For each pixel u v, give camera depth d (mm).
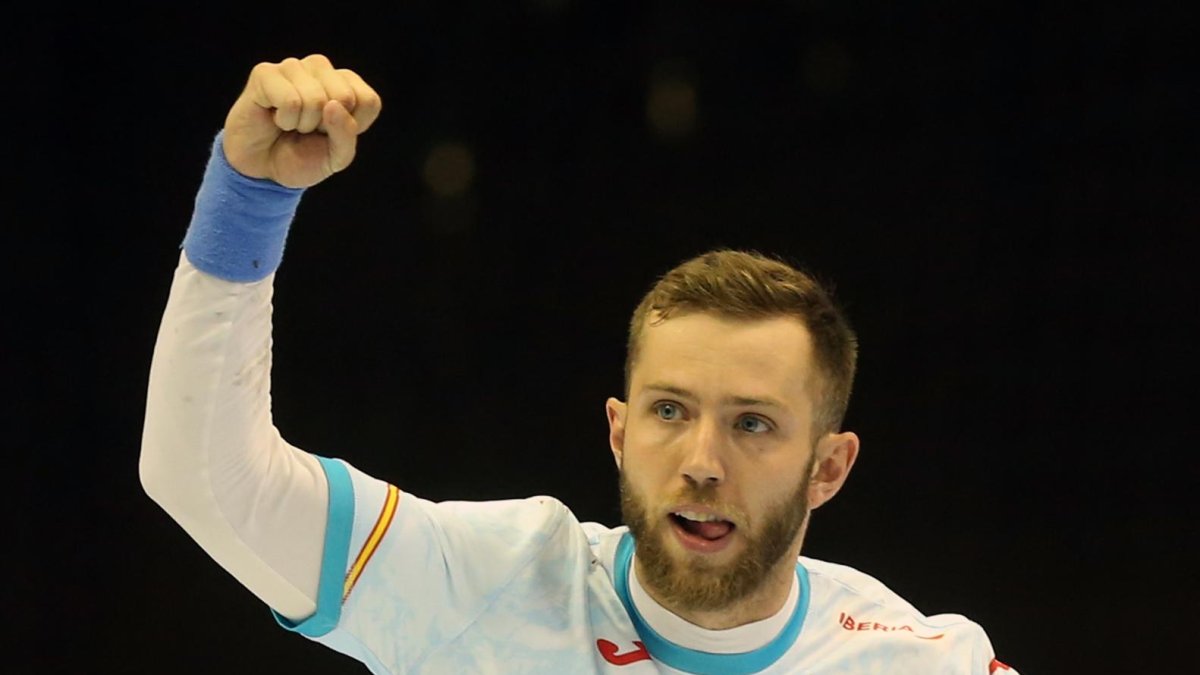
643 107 18109
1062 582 17141
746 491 7039
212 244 6262
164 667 16750
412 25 17844
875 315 17750
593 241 18062
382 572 7047
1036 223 17625
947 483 17438
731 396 7000
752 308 7164
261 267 6359
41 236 17047
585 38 18062
